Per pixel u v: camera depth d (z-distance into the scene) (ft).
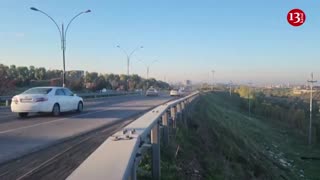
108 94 197.26
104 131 44.83
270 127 229.66
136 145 15.92
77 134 42.04
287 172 94.22
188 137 53.36
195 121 72.64
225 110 193.88
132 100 153.79
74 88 204.95
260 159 84.74
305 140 203.00
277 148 143.74
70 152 30.96
